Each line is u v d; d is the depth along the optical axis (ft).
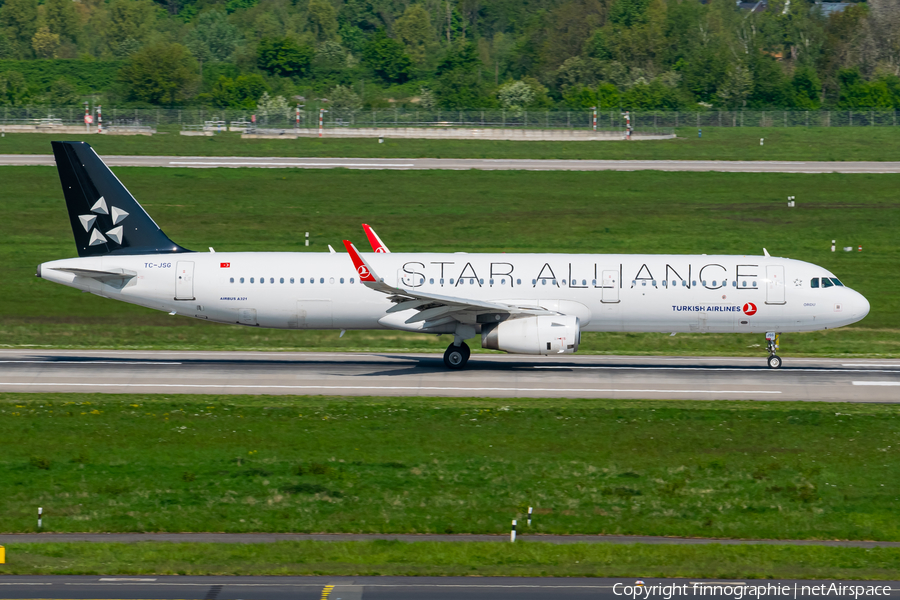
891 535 427.33
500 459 505.66
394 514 444.96
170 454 508.53
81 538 416.67
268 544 403.95
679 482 476.95
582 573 376.27
